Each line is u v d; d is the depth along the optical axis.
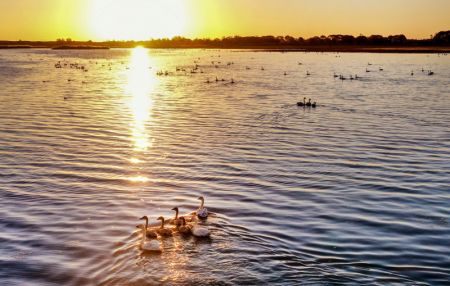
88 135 54.91
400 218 31.25
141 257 25.34
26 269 24.78
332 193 35.91
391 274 23.89
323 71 152.38
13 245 27.31
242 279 22.97
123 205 33.34
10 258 25.88
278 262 24.80
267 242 27.25
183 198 34.75
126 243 27.34
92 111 71.69
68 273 24.33
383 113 71.12
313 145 50.75
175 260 24.92
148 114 69.56
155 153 47.06
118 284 23.05
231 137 54.41
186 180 38.81
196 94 93.12
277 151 48.09
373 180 38.94
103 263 25.16
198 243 26.84
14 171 40.81
